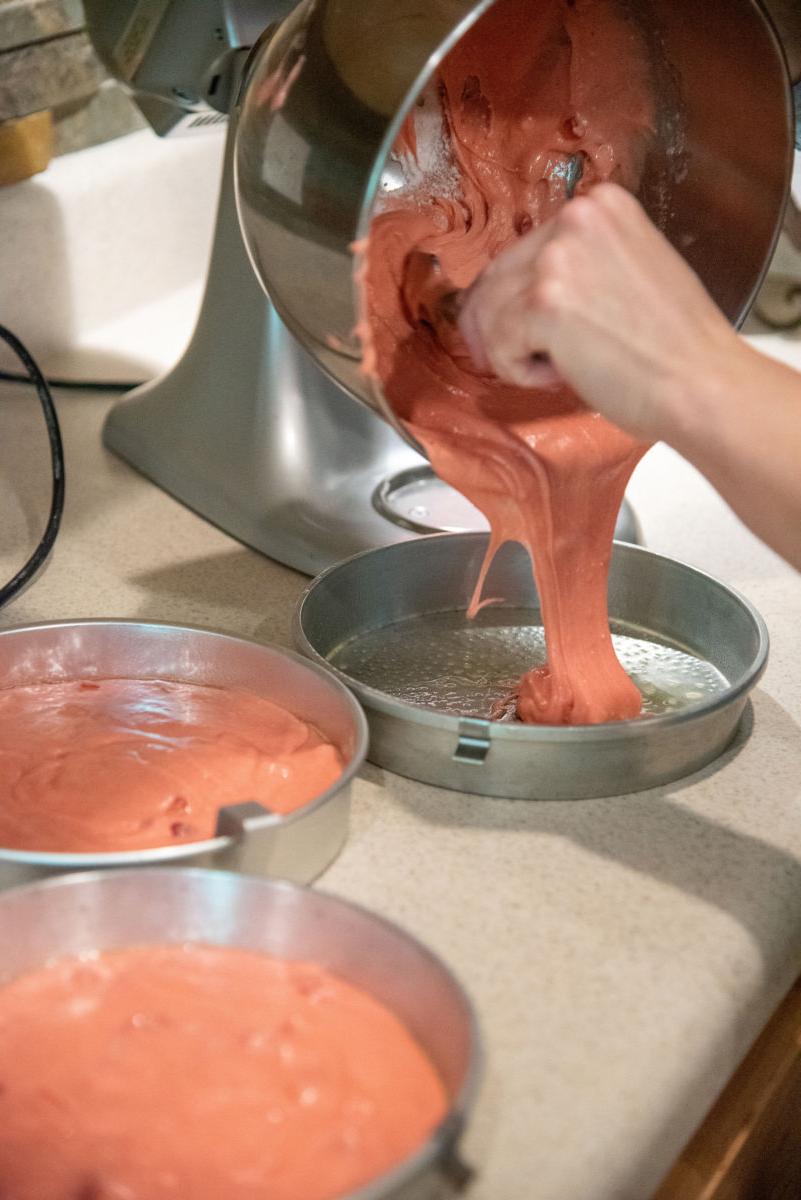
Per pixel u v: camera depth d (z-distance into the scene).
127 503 1.03
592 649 0.76
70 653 0.77
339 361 0.66
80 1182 0.46
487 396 0.72
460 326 0.64
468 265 0.73
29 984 0.53
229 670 0.77
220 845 0.57
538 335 0.59
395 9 0.62
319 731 0.73
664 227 0.77
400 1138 0.48
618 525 0.96
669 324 0.58
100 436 1.13
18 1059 0.50
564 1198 0.48
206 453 1.01
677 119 0.74
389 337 0.70
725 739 0.77
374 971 0.53
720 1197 0.63
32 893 0.53
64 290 1.29
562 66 0.74
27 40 1.18
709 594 0.86
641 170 0.76
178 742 0.71
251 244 0.71
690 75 0.72
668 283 0.59
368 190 0.60
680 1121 0.54
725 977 0.60
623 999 0.58
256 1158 0.47
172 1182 0.46
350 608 0.86
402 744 0.72
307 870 0.63
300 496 0.96
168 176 1.38
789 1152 0.75
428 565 0.89
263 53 0.75
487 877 0.65
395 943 0.52
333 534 0.94
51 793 0.67
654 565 0.89
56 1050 0.50
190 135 1.04
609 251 0.58
